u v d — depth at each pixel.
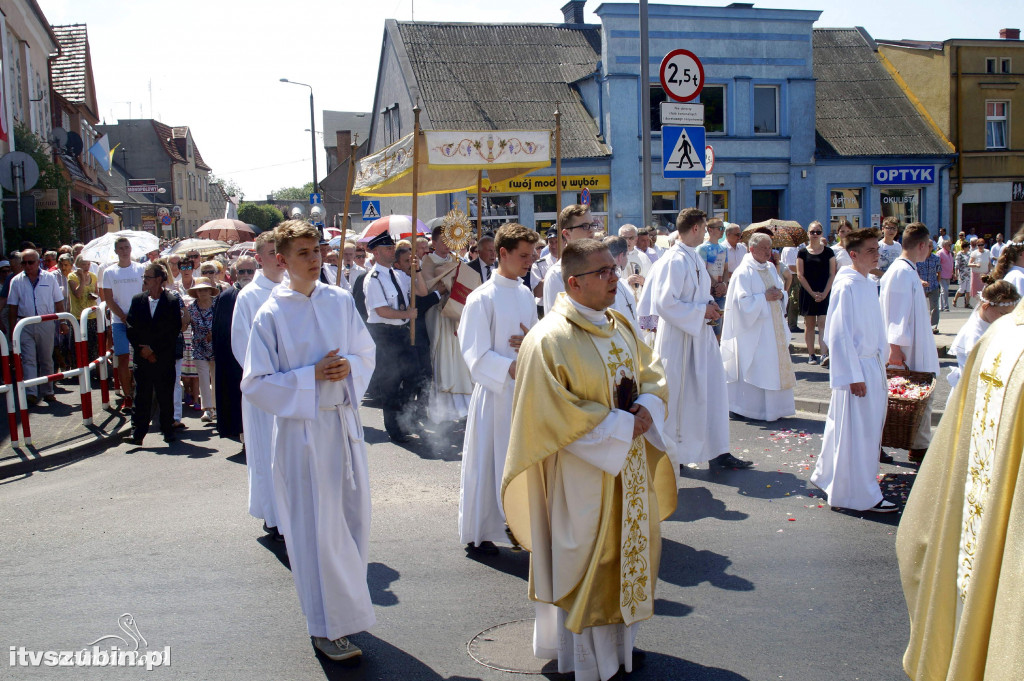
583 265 3.62
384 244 8.66
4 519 6.21
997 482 2.77
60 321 12.34
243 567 5.20
